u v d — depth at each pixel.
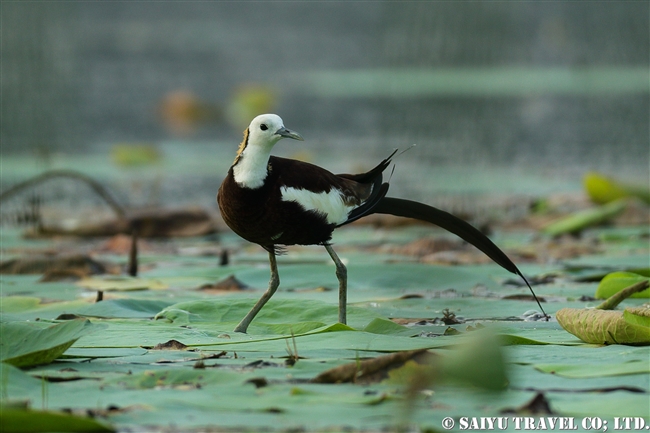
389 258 13.88
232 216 8.69
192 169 25.00
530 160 26.09
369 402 5.62
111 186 21.94
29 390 5.96
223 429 5.14
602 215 16.23
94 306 9.76
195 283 11.88
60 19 30.44
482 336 4.82
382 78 37.75
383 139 28.73
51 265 12.69
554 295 10.73
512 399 5.81
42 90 27.98
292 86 44.62
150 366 6.76
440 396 5.87
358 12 60.56
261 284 11.79
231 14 60.06
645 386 6.03
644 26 37.59
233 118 37.44
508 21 35.19
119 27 56.03
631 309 7.49
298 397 5.76
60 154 26.41
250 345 7.57
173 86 42.12
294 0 62.84
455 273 12.05
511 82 41.75
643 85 38.12
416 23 34.62
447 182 21.95
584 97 37.53
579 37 43.03
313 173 8.78
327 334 7.78
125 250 14.84
